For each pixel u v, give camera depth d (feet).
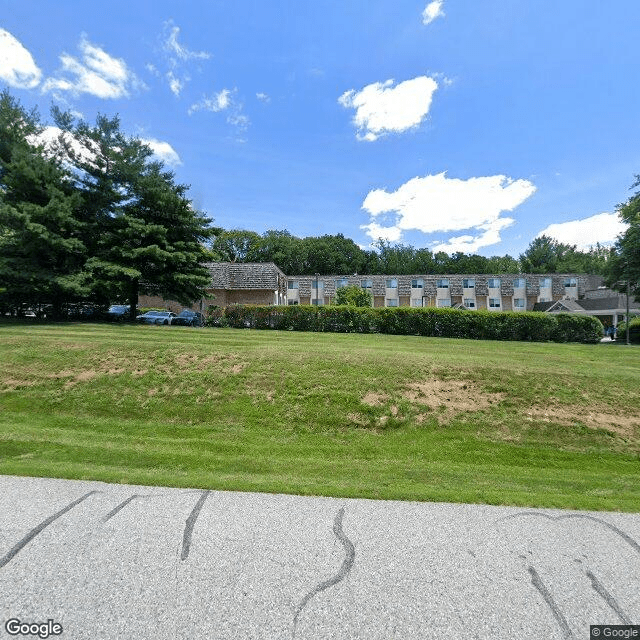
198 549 8.37
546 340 55.57
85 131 56.80
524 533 9.54
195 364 27.09
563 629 6.40
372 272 216.13
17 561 7.75
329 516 10.17
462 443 18.92
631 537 9.45
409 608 6.77
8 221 49.37
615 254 73.46
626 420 20.85
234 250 199.62
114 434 18.78
